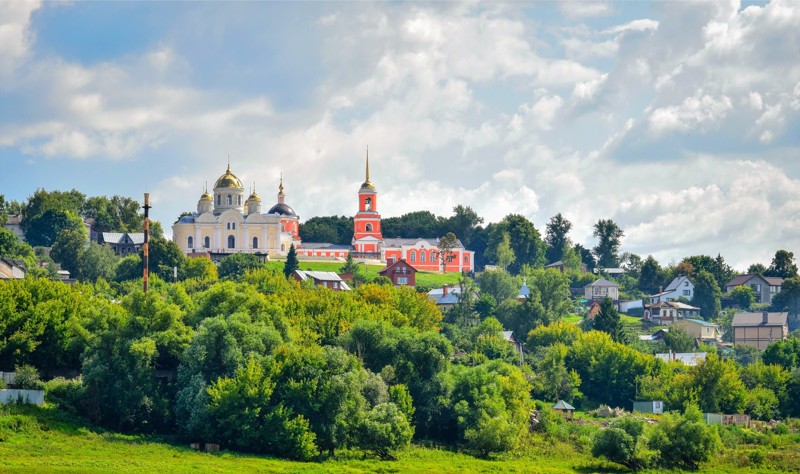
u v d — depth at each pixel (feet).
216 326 552.00
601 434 572.51
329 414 533.14
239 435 519.19
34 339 562.66
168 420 537.65
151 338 549.13
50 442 480.64
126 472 445.37
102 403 525.75
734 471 567.59
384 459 536.83
